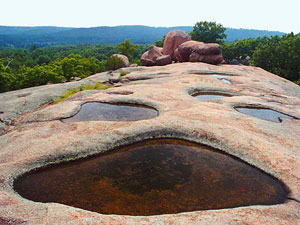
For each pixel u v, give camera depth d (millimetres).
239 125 10867
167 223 5086
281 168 7578
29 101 17359
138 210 5828
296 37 39562
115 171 7602
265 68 41844
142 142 9625
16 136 9914
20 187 6766
